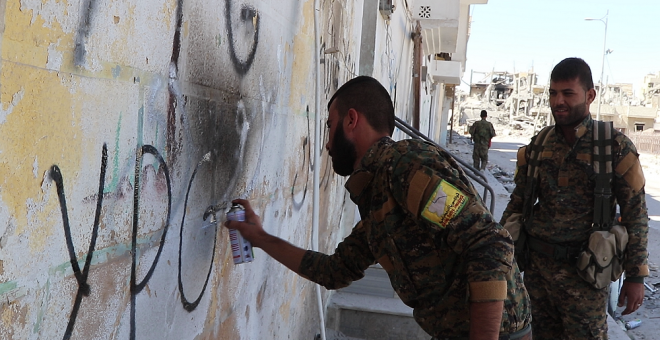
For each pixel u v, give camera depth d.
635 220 2.63
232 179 1.99
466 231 1.42
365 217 1.63
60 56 1.05
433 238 1.48
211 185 1.82
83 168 1.15
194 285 1.75
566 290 2.70
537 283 2.81
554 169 2.75
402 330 4.07
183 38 1.53
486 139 16.64
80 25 1.10
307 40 2.82
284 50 2.46
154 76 1.40
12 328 0.98
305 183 3.08
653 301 5.66
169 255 1.57
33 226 1.02
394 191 1.50
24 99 0.97
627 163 2.60
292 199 2.83
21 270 1.00
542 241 2.77
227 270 2.04
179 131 1.56
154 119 1.42
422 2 9.91
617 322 4.94
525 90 82.56
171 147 1.52
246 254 1.88
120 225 1.30
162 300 1.55
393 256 1.57
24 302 1.01
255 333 2.43
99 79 1.17
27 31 0.96
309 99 2.98
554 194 2.74
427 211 1.43
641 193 2.62
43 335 1.07
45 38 1.01
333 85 3.61
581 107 2.66
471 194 1.46
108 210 1.25
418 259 1.53
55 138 1.05
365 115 1.64
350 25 4.17
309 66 2.90
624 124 68.75
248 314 2.32
